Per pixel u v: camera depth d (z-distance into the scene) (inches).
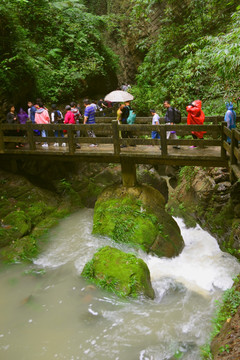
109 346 196.2
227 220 307.0
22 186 365.4
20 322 218.1
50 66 571.2
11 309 230.4
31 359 188.2
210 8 513.3
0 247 292.4
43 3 592.4
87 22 699.4
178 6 582.9
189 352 185.8
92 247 296.7
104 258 259.6
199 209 354.6
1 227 307.4
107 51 738.2
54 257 291.1
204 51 424.5
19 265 277.6
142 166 461.1
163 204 337.4
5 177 370.6
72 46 636.7
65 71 588.4
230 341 161.2
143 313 223.6
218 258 293.0
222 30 482.9
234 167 246.4
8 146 367.2
